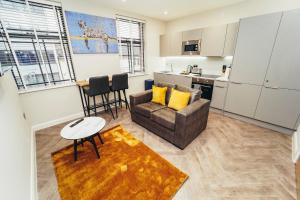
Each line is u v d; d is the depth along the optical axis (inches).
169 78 173.5
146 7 135.3
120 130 107.5
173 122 84.4
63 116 123.0
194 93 99.4
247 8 121.1
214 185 61.9
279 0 106.0
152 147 87.4
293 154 78.9
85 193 58.3
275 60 96.4
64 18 110.5
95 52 131.3
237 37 110.0
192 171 69.2
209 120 123.3
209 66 159.2
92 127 78.3
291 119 97.0
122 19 149.8
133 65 176.4
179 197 56.7
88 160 76.7
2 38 92.1
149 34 175.6
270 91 102.3
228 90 124.0
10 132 50.3
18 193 41.6
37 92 106.3
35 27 102.5
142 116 108.4
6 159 39.3
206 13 148.1
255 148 86.0
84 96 127.4
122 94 166.4
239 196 57.1
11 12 92.7
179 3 126.0
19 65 100.3
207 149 85.3
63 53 118.1
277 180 64.1
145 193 58.1
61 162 75.5
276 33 92.9
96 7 124.7
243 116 120.9
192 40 150.8
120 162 74.9
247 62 108.8
